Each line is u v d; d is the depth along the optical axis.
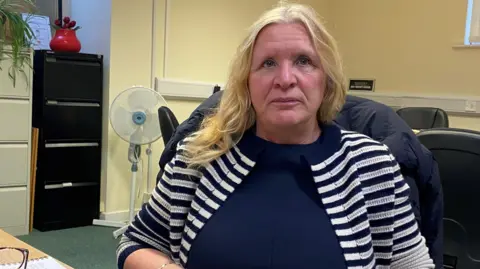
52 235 3.49
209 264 1.03
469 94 4.49
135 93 3.54
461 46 4.50
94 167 3.80
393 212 1.09
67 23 3.67
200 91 4.35
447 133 1.72
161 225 1.16
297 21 1.07
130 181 3.99
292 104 1.05
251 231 1.02
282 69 1.05
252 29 1.09
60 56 3.53
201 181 1.10
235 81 1.13
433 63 4.71
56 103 3.55
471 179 1.70
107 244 3.31
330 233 1.02
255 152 1.09
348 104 1.57
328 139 1.12
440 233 1.53
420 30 4.78
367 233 1.04
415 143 1.47
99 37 3.89
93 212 3.83
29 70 3.41
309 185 1.07
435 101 4.64
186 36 4.26
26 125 3.43
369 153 1.10
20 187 3.45
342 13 5.33
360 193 1.06
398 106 4.90
